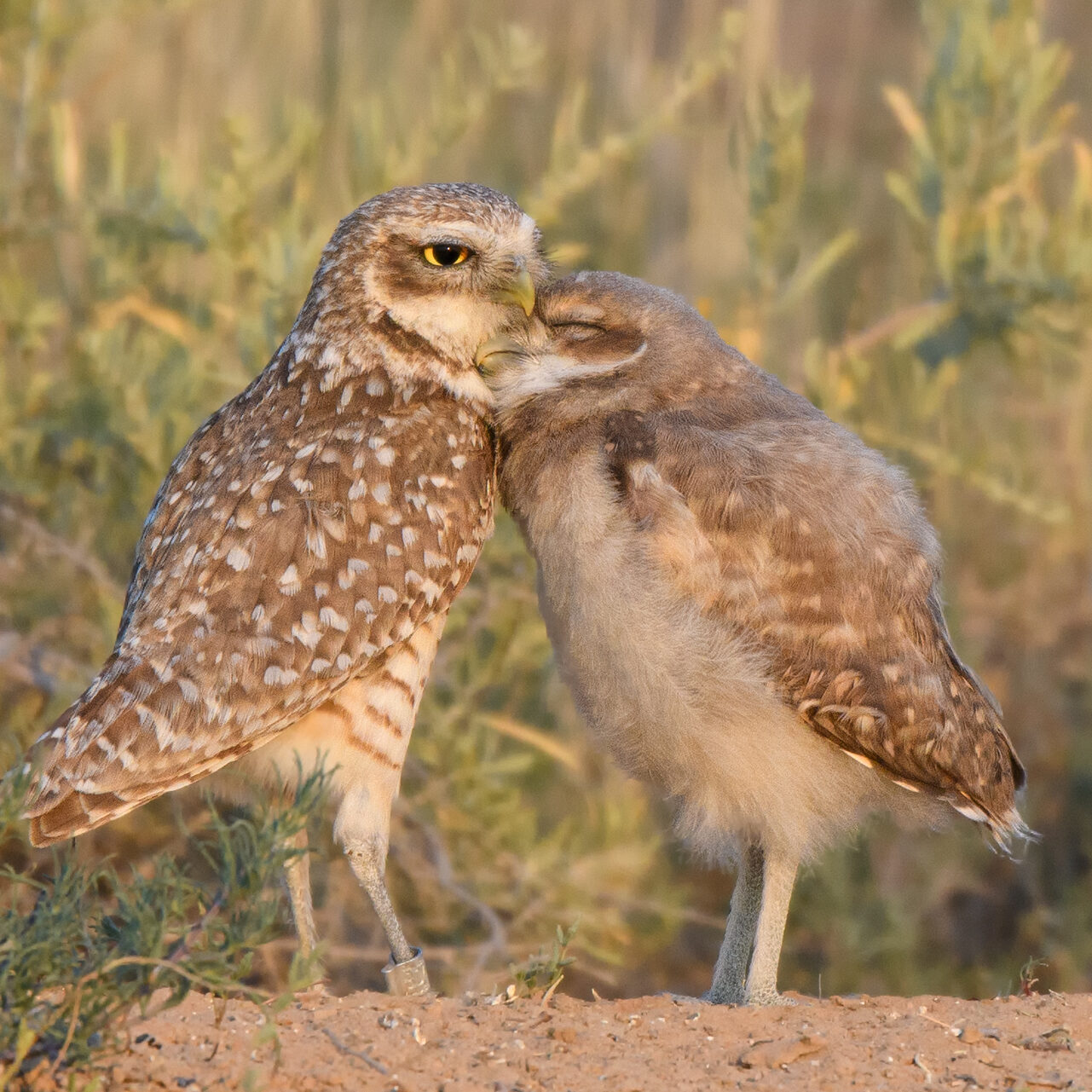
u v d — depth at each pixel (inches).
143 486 478.6
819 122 904.3
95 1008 234.5
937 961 525.3
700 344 343.3
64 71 551.2
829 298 687.7
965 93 514.9
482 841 472.4
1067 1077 268.5
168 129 659.4
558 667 339.3
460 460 342.6
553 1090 259.4
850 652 315.3
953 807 331.0
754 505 313.9
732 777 318.0
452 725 482.9
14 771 260.8
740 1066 271.4
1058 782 567.5
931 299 534.9
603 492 317.7
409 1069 264.1
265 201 567.5
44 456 508.4
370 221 351.3
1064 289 500.4
